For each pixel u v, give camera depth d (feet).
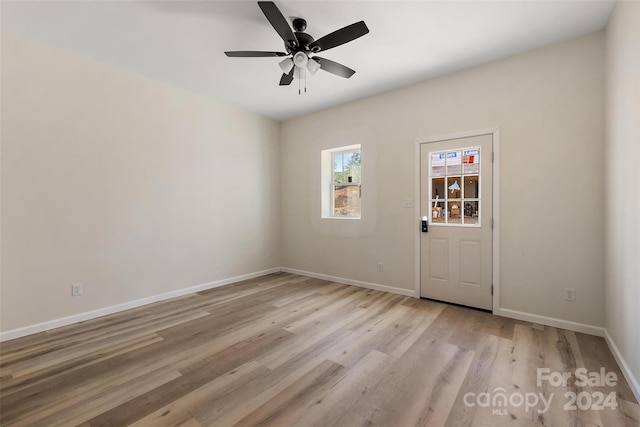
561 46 8.86
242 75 11.10
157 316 10.09
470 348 7.72
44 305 8.95
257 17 7.68
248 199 15.28
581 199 8.65
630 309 6.15
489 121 10.12
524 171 9.52
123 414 5.31
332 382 6.28
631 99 6.05
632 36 5.99
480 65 10.27
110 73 10.29
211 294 12.59
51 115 9.05
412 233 12.03
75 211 9.56
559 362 7.00
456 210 10.98
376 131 12.97
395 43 8.87
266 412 5.37
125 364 7.01
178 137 12.32
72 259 9.50
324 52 9.36
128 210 10.83
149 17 7.67
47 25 8.00
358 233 13.73
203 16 7.64
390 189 12.61
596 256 8.45
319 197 15.26
